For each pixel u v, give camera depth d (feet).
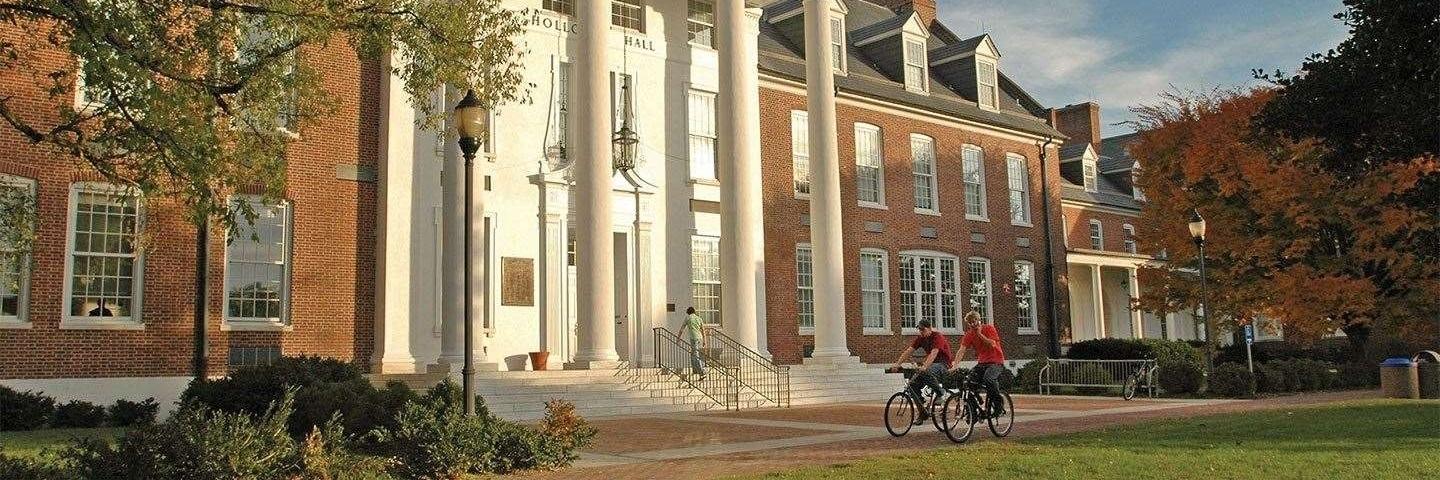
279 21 44.68
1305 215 93.45
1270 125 67.92
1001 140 120.78
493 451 37.76
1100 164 179.63
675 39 91.15
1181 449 39.32
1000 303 115.85
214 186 47.14
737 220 84.84
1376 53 60.34
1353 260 96.48
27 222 52.47
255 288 68.69
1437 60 57.72
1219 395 82.58
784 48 106.52
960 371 46.39
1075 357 110.93
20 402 57.26
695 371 76.43
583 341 75.31
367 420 44.98
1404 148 62.54
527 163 80.89
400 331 72.38
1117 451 38.65
